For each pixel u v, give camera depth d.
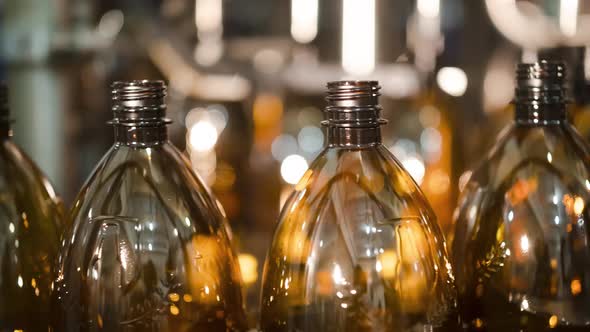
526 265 0.67
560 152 0.68
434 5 1.14
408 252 0.64
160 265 0.65
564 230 0.67
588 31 1.01
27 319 0.72
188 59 1.23
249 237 1.16
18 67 1.15
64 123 1.17
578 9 1.03
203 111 1.25
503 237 0.68
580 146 0.68
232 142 1.25
